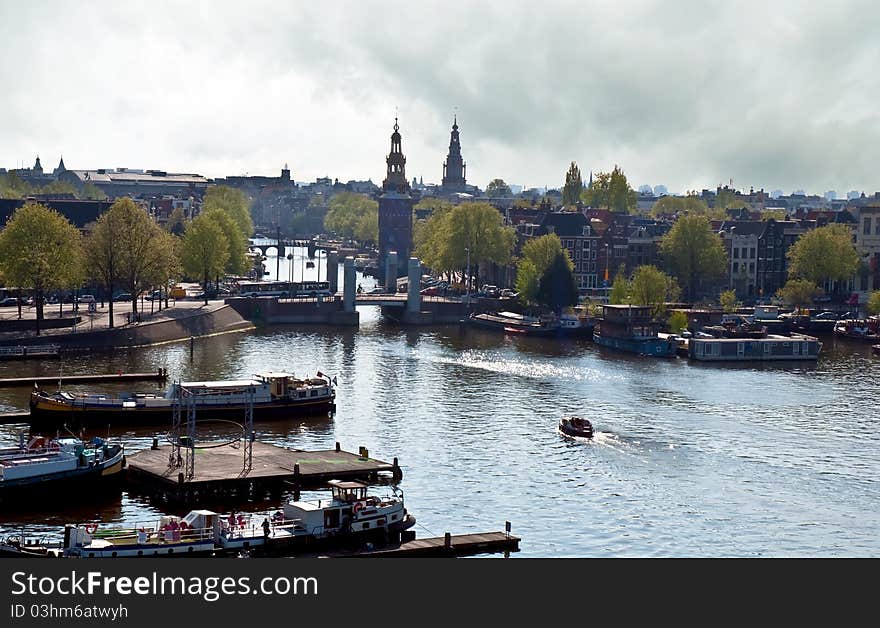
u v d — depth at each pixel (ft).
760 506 426.51
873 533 401.70
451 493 433.48
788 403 610.24
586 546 382.63
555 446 503.61
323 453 472.44
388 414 563.89
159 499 421.59
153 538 360.89
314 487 437.99
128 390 612.70
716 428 543.80
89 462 422.00
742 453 498.28
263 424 538.88
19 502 411.34
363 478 446.60
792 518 414.62
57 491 416.26
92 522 395.14
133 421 531.09
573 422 522.88
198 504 416.26
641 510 419.33
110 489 427.74
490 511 414.21
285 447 493.36
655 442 514.27
